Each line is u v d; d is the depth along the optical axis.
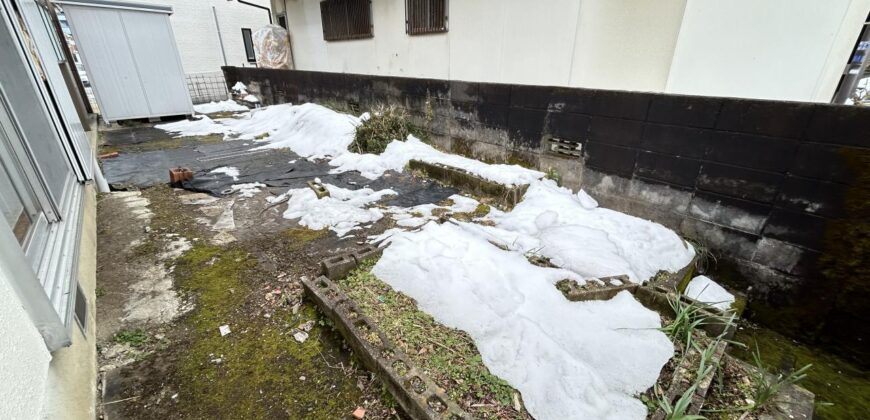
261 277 2.50
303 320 2.11
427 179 4.23
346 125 5.62
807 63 2.16
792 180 2.17
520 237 2.75
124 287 2.38
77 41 6.60
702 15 2.48
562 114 3.37
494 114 3.99
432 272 2.24
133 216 3.37
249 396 1.68
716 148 2.47
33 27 3.26
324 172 4.60
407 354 1.77
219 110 9.04
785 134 2.15
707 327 2.00
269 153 5.50
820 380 1.93
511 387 1.60
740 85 2.43
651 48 2.85
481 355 1.76
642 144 2.87
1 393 0.89
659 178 2.83
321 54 7.35
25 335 1.09
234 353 1.90
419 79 4.76
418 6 4.82
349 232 3.06
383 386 1.67
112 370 1.79
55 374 1.31
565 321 1.93
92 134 5.82
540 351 1.68
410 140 4.92
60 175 2.68
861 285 2.00
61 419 1.26
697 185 2.63
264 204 3.66
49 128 2.80
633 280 2.24
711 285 2.44
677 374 1.63
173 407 1.62
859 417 1.72
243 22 11.40
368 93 5.72
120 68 7.13
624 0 2.89
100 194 3.87
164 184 4.24
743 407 1.52
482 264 2.30
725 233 2.54
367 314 2.02
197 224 3.24
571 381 1.54
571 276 2.24
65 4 6.32
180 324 2.09
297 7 7.44
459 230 2.77
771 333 2.34
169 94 7.79
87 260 2.33
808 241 2.16
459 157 4.40
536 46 3.66
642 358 1.72
